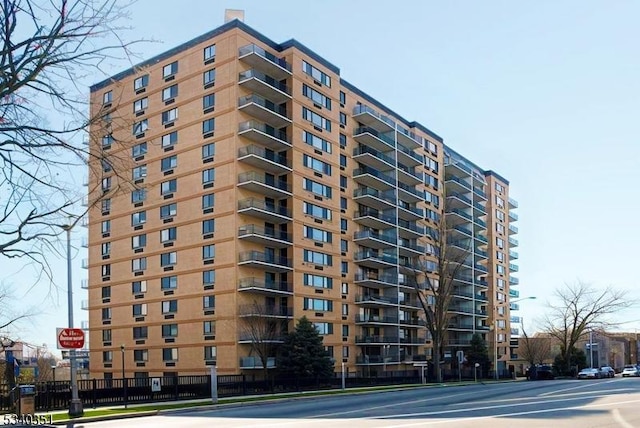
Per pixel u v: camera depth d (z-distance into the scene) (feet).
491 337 297.53
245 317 155.43
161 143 178.91
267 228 168.14
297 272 171.94
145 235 180.14
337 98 199.21
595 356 388.57
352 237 204.33
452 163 272.31
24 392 69.92
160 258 175.22
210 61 171.01
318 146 186.80
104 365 186.39
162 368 170.09
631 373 230.89
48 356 183.52
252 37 172.76
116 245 188.03
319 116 188.85
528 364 332.80
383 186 221.25
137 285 180.34
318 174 185.16
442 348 232.53
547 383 158.61
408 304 224.94
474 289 277.64
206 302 162.40
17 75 25.62
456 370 230.07
